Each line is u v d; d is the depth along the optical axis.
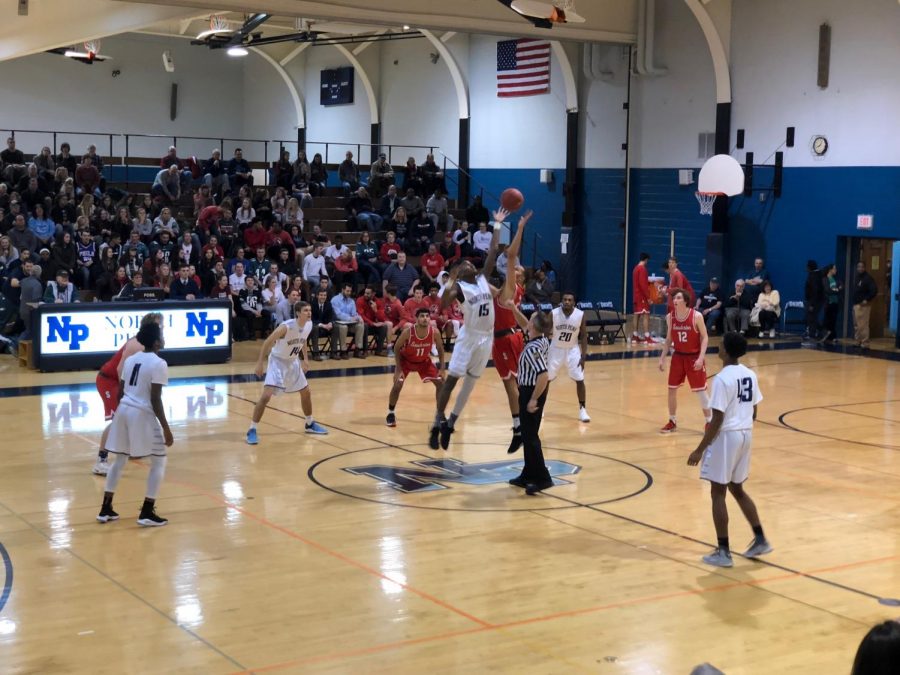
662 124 25.41
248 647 6.22
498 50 29.05
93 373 16.75
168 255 20.56
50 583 7.35
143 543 8.33
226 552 8.12
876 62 21.11
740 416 7.94
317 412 14.02
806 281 22.38
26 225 20.55
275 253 22.09
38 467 10.75
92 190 23.83
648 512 9.45
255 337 20.66
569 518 9.22
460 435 12.71
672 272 21.84
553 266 28.05
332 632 6.48
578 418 13.92
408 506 9.55
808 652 6.26
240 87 37.81
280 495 9.86
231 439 12.24
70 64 34.12
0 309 18.52
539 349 9.99
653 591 7.34
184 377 16.52
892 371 18.45
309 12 20.33
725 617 6.84
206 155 37.12
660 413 14.33
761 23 23.19
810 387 16.70
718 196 24.17
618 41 24.92
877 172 21.25
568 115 27.22
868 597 7.27
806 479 10.82
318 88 35.47
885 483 10.67
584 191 27.27
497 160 29.50
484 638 6.41
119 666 5.92
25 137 33.69
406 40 32.28
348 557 8.04
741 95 23.72
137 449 8.72
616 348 21.27
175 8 20.53
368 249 22.75
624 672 5.93
